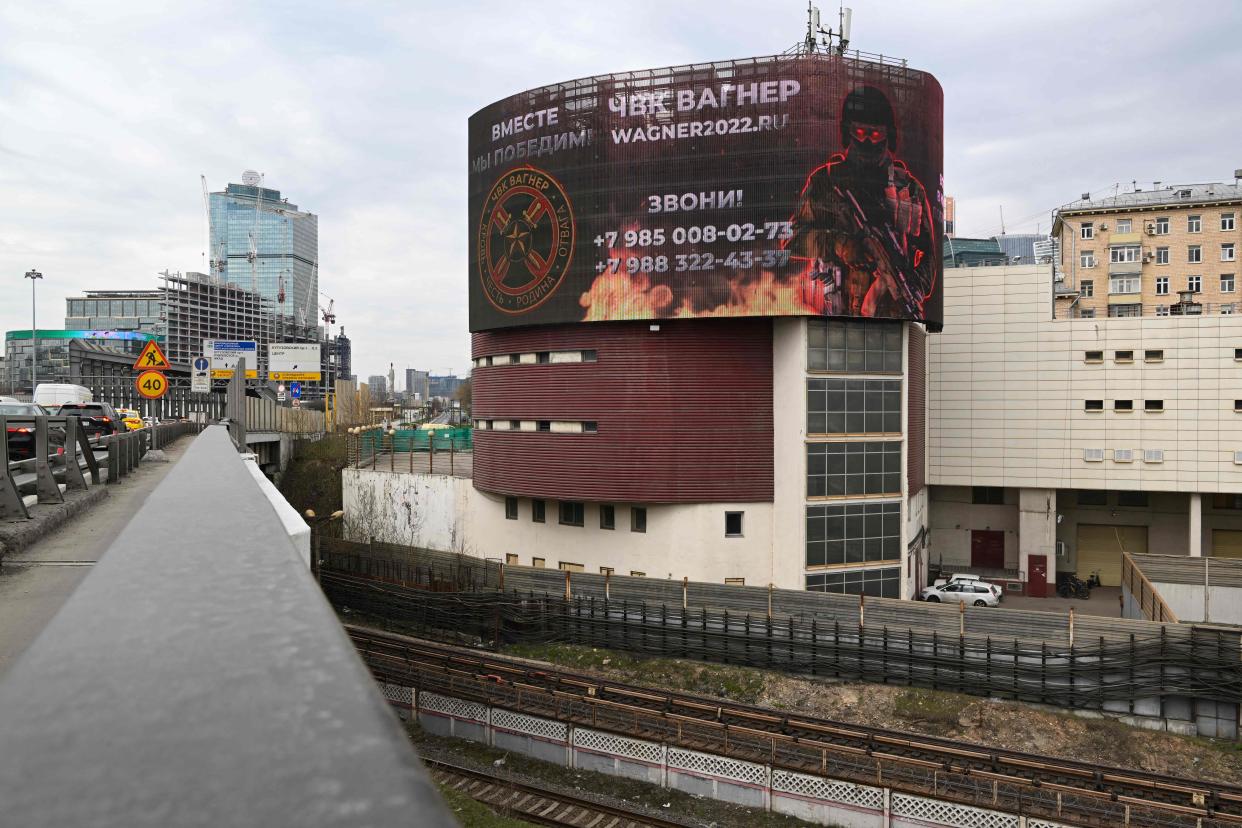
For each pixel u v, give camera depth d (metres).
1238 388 44.72
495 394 39.78
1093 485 46.69
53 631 1.14
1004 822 20.48
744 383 34.84
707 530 34.62
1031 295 47.38
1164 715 25.20
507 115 37.50
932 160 35.47
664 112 34.03
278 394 116.31
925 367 47.22
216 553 1.76
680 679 29.64
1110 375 46.44
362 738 0.71
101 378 81.31
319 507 62.53
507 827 21.70
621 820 22.36
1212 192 81.56
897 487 35.47
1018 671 26.56
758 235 33.16
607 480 35.22
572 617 32.88
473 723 27.80
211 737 0.70
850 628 28.91
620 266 34.59
